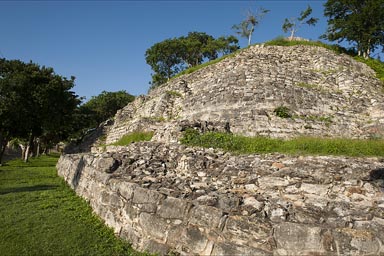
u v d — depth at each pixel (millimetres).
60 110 23766
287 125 12000
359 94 14531
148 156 7066
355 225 3754
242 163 6105
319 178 5234
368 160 6609
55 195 8250
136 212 4922
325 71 16734
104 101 44781
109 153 7746
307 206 4398
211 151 7168
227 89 14227
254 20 30000
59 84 22469
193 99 15656
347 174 5371
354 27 22031
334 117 12828
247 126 12023
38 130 23859
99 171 6844
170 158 6922
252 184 5340
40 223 5707
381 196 4773
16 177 12172
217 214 3982
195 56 41875
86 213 6484
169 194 4844
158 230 4473
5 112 19625
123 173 6375
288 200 4719
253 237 3697
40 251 4473
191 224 4160
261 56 17078
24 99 20516
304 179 5254
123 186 5508
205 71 18641
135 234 4816
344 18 23859
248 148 7918
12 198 7715
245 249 3619
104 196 6121
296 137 10641
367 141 8789
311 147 8031
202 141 8242
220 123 10234
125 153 7523
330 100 13664
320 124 12297
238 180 5500
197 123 9695
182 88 18156
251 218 3865
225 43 40812
